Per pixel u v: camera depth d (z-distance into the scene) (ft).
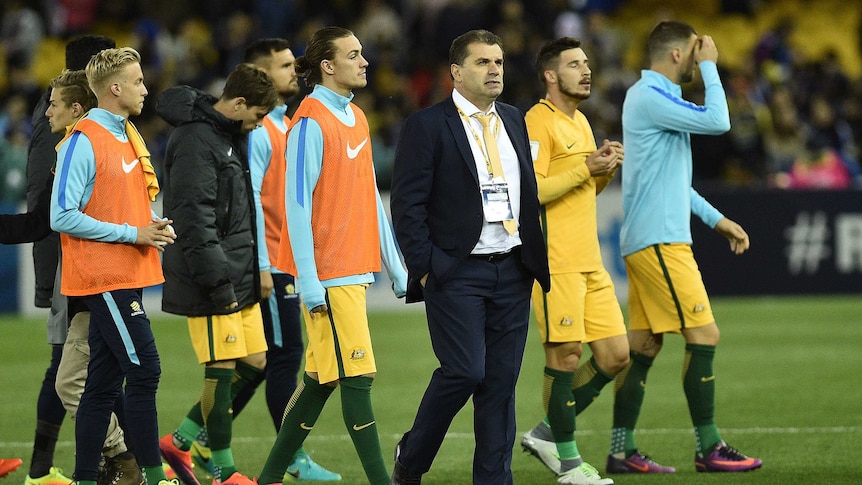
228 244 69.05
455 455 80.79
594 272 72.23
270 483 65.00
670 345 134.00
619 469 75.36
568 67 72.54
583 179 70.23
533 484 72.64
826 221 165.58
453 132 59.98
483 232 60.18
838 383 107.04
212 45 213.46
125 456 65.51
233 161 68.74
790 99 201.36
